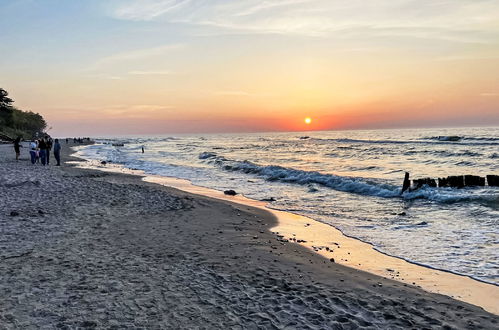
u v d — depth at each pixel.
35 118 168.12
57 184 17.61
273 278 7.08
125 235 9.81
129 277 6.88
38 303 5.70
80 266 7.36
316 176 22.62
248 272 7.38
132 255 8.17
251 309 5.72
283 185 22.02
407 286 7.00
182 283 6.68
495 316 5.76
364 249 9.51
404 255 8.98
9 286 6.30
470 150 42.00
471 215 13.11
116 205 13.64
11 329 4.90
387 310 5.86
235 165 31.34
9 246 8.48
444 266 8.16
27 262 7.50
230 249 8.94
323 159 42.25
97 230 10.18
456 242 9.95
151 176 26.67
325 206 15.57
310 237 10.64
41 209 12.32
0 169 23.19
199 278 6.95
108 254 8.18
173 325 5.15
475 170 27.59
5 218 10.91
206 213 13.09
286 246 9.53
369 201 16.59
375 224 12.27
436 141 63.00
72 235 9.59
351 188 19.69
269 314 5.57
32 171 22.83
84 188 16.80
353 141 88.62
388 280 7.31
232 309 5.70
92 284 6.49
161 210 13.21
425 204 15.55
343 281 7.16
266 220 12.73
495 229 11.11
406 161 36.16
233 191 18.86
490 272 7.75
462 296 6.61
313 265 8.07
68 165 30.39
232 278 7.01
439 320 5.55
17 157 30.50
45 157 27.94
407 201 16.38
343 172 28.48
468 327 5.37
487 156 35.56
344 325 5.29
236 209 14.16
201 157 44.72
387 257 8.86
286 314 5.58
